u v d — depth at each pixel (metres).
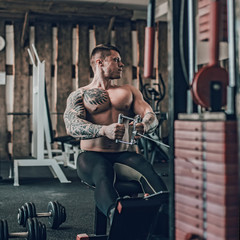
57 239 2.70
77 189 4.75
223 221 1.16
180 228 1.36
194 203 1.29
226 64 6.16
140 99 2.55
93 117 2.46
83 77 8.73
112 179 2.20
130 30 9.00
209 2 1.33
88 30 8.84
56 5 8.02
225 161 1.16
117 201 1.80
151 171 2.25
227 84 1.34
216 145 1.19
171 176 1.43
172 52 1.49
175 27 1.50
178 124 1.37
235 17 1.23
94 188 2.29
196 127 1.27
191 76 1.44
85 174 2.29
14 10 7.98
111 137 2.20
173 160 1.43
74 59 8.77
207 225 1.23
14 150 8.33
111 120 2.46
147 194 2.06
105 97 2.46
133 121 2.28
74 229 2.96
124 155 2.39
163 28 9.09
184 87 1.48
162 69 9.05
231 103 1.25
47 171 6.47
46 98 5.38
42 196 4.29
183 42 1.52
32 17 8.45
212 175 1.21
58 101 8.57
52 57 8.66
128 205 1.77
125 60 8.95
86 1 8.37
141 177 2.26
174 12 1.50
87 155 2.38
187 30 1.53
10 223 3.12
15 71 8.41
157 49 9.07
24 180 5.46
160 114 6.49
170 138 1.45
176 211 1.38
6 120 8.34
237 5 1.17
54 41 8.70
